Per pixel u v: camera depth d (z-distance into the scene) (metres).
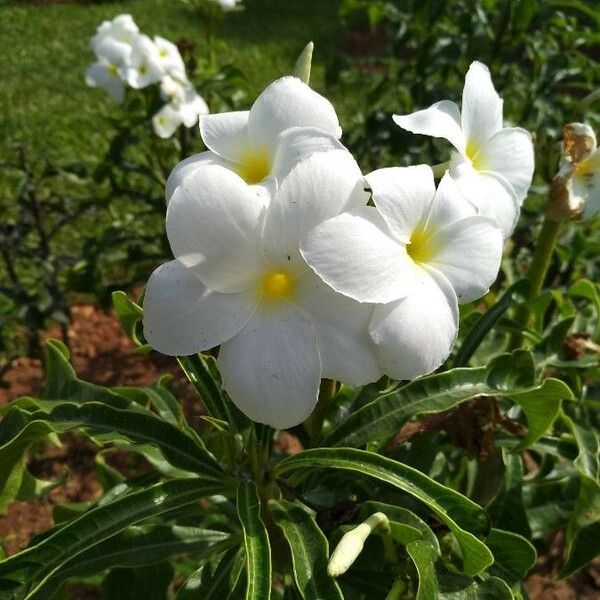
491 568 0.29
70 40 1.78
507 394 0.29
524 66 0.69
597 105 0.56
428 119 0.28
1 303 0.84
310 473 0.32
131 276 0.89
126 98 0.72
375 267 0.22
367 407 0.30
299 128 0.24
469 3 0.60
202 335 0.23
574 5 0.58
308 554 0.25
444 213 0.24
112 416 0.29
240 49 1.70
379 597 0.29
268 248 0.22
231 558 0.30
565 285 0.56
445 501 0.26
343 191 0.22
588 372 0.38
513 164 0.29
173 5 2.00
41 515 0.63
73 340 0.83
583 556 0.33
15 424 0.30
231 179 0.22
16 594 0.25
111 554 0.29
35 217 0.72
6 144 1.25
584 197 0.35
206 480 0.29
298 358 0.22
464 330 0.42
